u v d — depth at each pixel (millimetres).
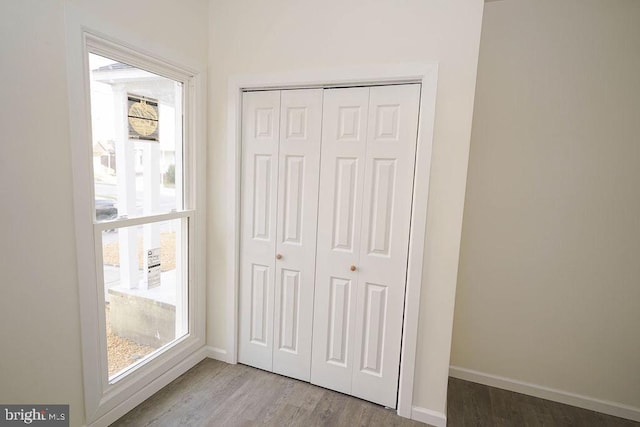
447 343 1769
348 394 2027
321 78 1850
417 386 1842
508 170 2012
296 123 1981
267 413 1842
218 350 2342
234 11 2029
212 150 2188
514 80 1951
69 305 1445
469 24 1590
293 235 2070
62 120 1352
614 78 1792
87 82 1455
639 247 1826
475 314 2172
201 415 1803
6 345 1237
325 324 2047
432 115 1663
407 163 1777
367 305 1937
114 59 1593
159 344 2049
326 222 1979
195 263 2203
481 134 2039
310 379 2123
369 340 1947
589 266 1924
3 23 1140
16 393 1284
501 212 2051
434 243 1742
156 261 1973
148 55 1702
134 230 1815
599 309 1931
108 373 1693
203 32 2072
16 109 1197
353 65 1791
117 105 1647
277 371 2213
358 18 1765
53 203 1347
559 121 1897
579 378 2004
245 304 2262
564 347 2016
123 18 1559
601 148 1843
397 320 1876
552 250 1980
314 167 1971
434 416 1800
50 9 1271
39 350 1346
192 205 2150
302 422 1783
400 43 1701
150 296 1953
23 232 1254
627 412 1915
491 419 1869
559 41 1861
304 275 2070
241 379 2143
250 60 2021
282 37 1932
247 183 2154
